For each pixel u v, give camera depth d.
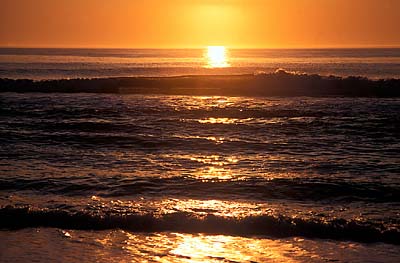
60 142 31.20
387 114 40.56
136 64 134.00
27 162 26.38
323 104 46.06
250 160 27.08
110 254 15.50
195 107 44.31
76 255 15.40
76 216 17.80
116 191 21.42
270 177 23.45
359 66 123.62
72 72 93.88
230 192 21.31
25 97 50.56
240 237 16.66
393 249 15.71
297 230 16.94
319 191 21.39
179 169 25.12
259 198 20.61
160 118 39.28
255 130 35.00
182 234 16.88
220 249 15.84
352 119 38.50
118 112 41.78
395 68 112.88
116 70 101.19
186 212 18.23
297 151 29.12
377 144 30.97
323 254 15.43
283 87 56.41
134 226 17.41
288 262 14.95
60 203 19.78
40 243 16.22
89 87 56.59
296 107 44.31
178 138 32.06
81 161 26.69
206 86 57.25
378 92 52.97
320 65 131.38
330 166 25.66
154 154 28.45
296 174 24.09
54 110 42.34
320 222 17.12
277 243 16.22
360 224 17.11
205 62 154.62
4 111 41.56
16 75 85.56
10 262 14.91
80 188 21.80
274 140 31.91
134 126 35.94
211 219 17.53
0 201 20.05
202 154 28.44
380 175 23.92
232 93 53.94
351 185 22.08
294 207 19.50
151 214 17.88
